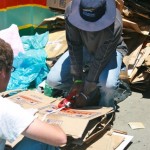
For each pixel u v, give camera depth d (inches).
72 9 108.0
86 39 113.7
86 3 103.1
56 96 138.2
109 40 107.9
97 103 124.6
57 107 107.1
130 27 157.6
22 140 80.6
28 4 174.7
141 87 153.0
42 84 142.4
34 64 146.3
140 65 151.6
